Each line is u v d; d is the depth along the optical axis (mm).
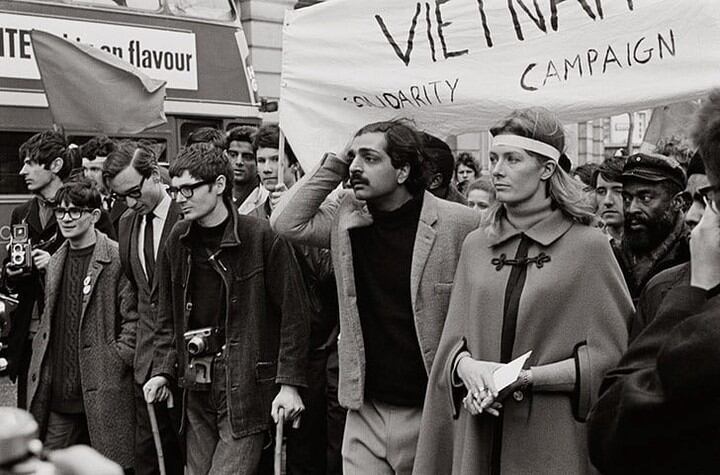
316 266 5043
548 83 4320
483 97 4426
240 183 6363
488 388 3125
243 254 4320
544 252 3283
